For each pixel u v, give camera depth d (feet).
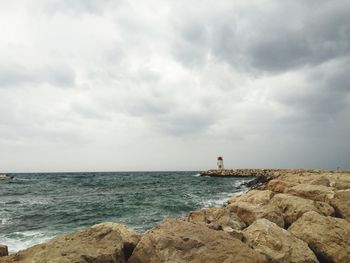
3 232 44.80
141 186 148.25
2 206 77.87
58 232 44.45
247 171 233.96
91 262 16.80
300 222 25.86
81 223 51.67
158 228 20.40
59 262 15.93
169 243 18.56
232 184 154.61
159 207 67.46
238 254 17.49
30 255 17.46
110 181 209.15
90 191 124.77
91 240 19.01
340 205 32.01
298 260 20.38
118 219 53.52
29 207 74.38
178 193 104.17
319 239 23.35
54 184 180.55
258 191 43.47
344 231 23.63
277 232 22.36
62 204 79.36
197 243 18.40
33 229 47.06
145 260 18.65
